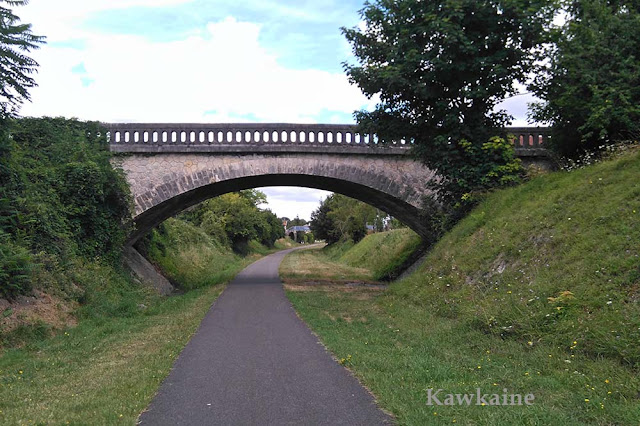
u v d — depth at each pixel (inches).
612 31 625.3
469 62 589.6
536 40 595.8
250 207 2598.4
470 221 607.5
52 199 631.8
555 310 305.1
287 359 310.3
